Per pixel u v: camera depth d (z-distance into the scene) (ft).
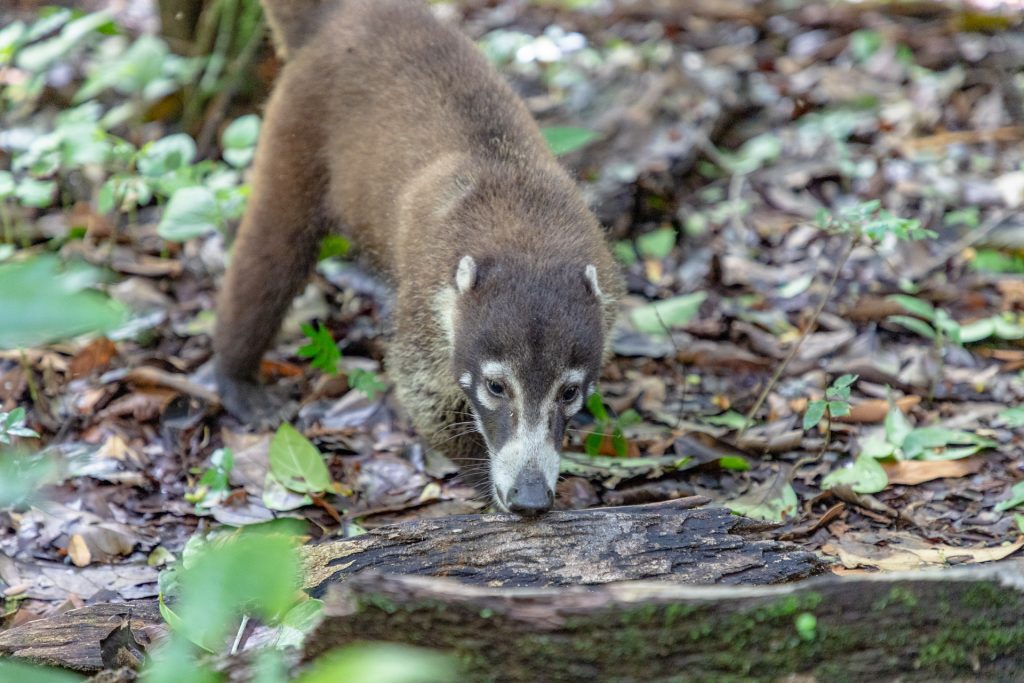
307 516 28.45
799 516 27.96
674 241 42.78
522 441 25.02
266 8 34.40
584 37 57.31
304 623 19.45
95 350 33.83
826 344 35.96
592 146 46.21
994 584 16.83
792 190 45.34
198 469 30.53
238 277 33.37
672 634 16.31
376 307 38.88
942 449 30.35
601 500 28.58
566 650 16.22
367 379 32.76
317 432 32.19
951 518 27.63
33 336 8.14
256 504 28.81
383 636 16.25
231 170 44.98
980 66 52.85
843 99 51.37
